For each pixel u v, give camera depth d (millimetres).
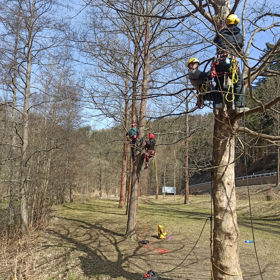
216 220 4297
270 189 24375
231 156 4344
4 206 15820
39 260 8180
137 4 10148
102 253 8547
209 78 3805
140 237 10734
